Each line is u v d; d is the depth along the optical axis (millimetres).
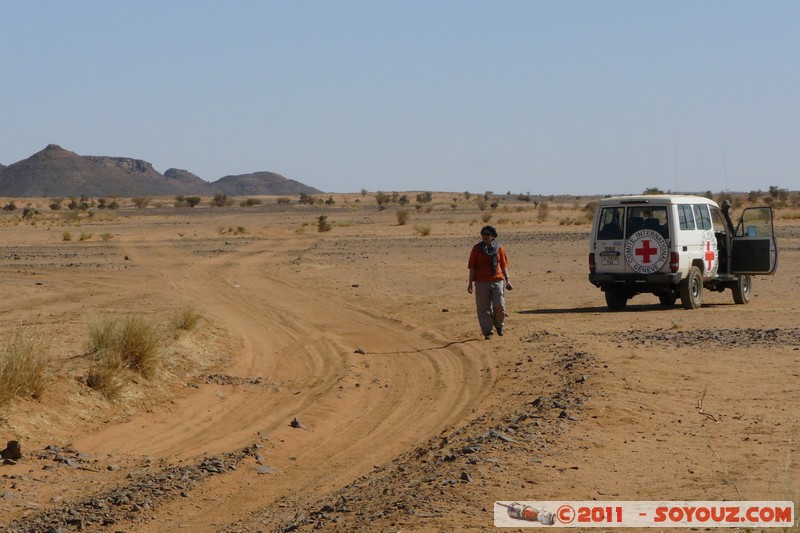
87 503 10836
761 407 14320
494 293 23094
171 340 20141
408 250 62750
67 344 19750
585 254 54625
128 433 14469
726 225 30219
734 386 16000
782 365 17906
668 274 27641
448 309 29672
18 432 13469
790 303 29672
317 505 10570
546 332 23156
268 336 24688
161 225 112250
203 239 80562
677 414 13961
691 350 19984
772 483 10141
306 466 12891
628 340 21781
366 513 9508
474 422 14383
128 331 17484
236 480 12062
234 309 30578
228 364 20328
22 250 67688
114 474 12344
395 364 20562
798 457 11258
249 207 192250
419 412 15977
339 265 50125
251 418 15719
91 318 25516
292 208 180750
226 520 10414
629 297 29953
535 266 46906
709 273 29141
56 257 59312
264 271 46844
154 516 10500
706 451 11758
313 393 17656
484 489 10031
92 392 15555
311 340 23984
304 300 33531
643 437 12531
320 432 14820
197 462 12875
